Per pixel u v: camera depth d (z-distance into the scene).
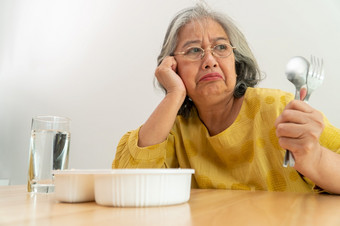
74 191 0.50
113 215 0.38
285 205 0.45
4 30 2.72
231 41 1.10
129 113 2.04
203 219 0.34
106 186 0.45
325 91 1.44
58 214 0.39
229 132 0.99
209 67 0.98
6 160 2.47
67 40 2.37
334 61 1.44
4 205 0.49
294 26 1.55
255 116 0.98
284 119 0.62
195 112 1.12
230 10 1.70
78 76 2.28
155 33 2.02
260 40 1.62
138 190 0.44
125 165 0.92
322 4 1.50
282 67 1.56
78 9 2.37
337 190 0.67
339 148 0.77
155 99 1.97
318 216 0.36
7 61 2.63
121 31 2.15
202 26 1.02
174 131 1.12
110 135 2.08
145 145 0.91
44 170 0.67
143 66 2.04
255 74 1.19
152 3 2.06
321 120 0.61
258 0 1.65
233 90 1.03
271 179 0.94
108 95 2.13
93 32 2.26
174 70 1.06
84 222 0.33
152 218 0.35
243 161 1.00
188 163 1.08
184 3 1.93
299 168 0.67
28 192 0.69
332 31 1.46
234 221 0.33
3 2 2.75
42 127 0.67
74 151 2.18
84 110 2.20
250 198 0.55
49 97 2.37
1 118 2.56
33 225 0.32
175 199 0.46
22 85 2.51
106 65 2.17
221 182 0.98
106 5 2.25
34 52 2.51
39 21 2.53
